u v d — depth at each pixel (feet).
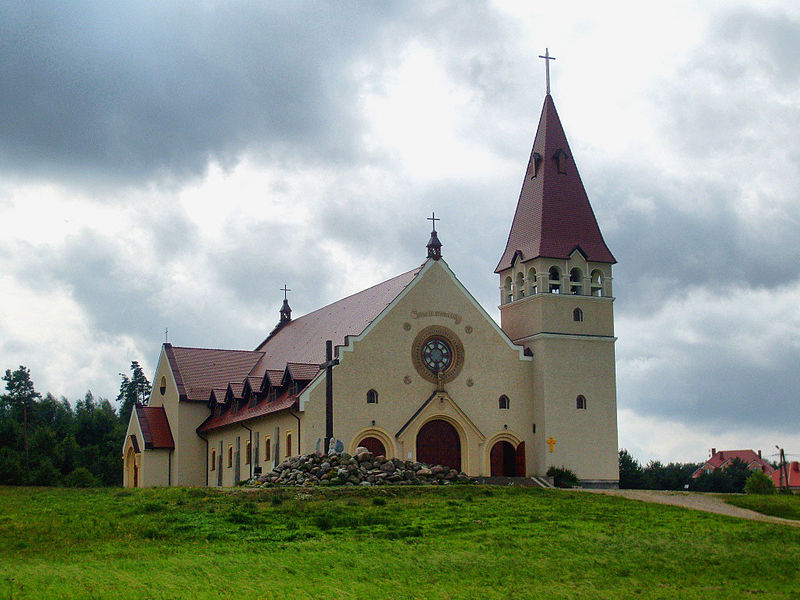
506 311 254.27
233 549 124.77
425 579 113.09
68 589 100.32
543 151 254.27
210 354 293.84
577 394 240.53
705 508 171.63
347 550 124.67
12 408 490.90
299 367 226.58
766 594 111.45
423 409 225.76
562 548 130.00
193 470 273.75
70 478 320.50
